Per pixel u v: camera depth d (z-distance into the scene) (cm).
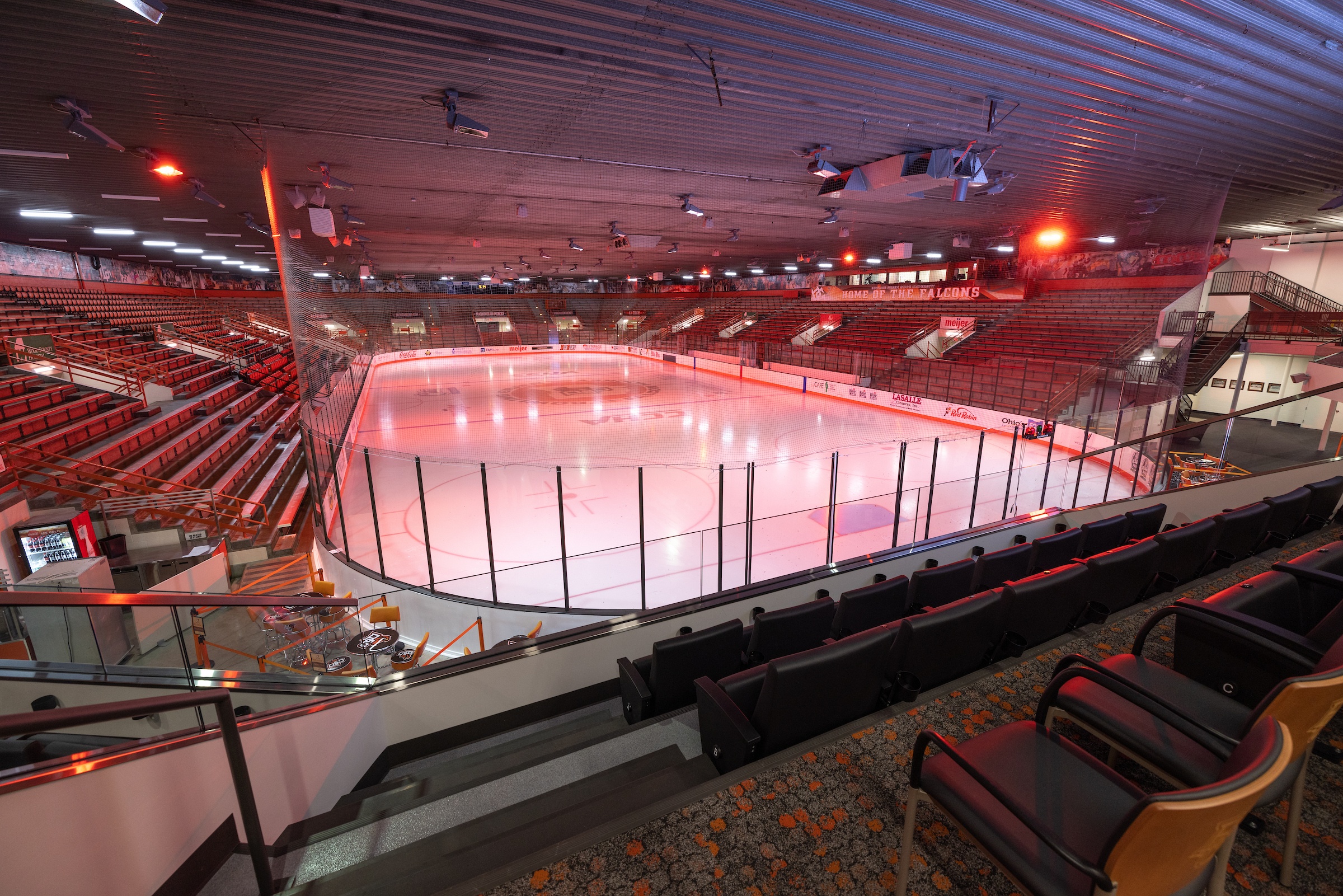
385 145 730
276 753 301
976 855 197
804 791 226
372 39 455
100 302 2211
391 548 921
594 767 315
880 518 873
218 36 440
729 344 2905
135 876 212
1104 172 916
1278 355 1811
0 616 323
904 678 282
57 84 517
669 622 473
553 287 4506
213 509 1051
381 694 393
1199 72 535
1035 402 1560
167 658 352
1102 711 204
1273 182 998
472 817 286
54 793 183
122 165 805
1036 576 329
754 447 1498
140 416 1316
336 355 1691
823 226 1490
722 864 196
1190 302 1283
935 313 2538
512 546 925
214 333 2520
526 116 643
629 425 1761
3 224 1359
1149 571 372
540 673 437
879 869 194
